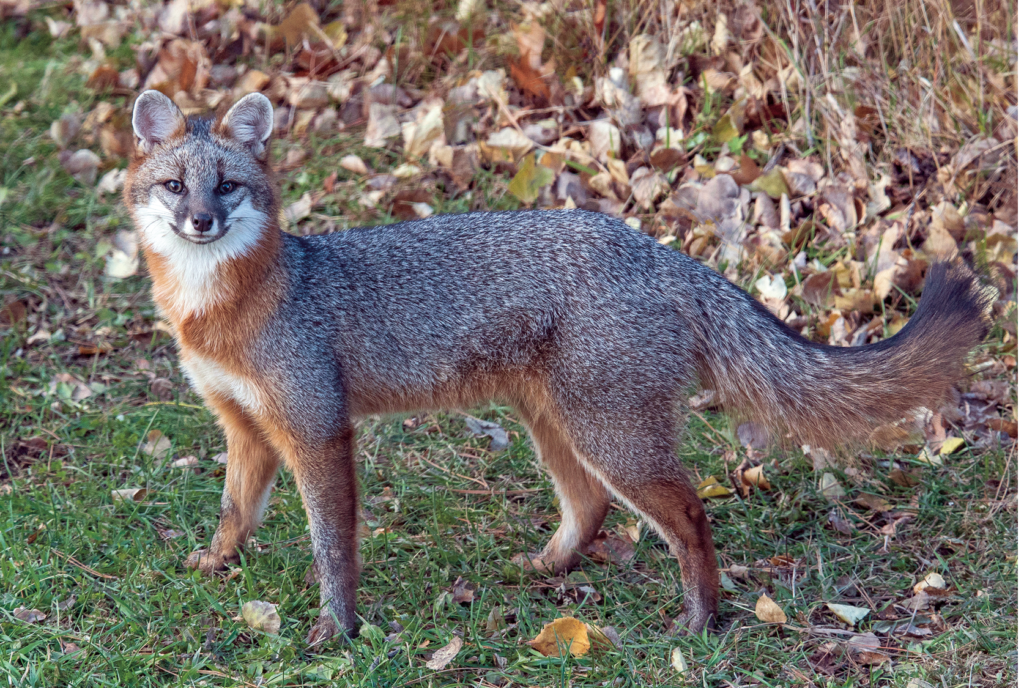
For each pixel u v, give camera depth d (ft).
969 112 20.12
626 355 13.01
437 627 12.94
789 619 13.16
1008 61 19.90
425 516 15.85
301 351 13.23
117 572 14.02
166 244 13.08
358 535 13.55
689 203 20.21
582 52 23.65
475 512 15.78
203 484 16.22
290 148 23.52
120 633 12.67
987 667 11.75
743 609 13.55
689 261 13.71
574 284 13.25
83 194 22.91
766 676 12.19
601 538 15.21
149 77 25.70
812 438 13.73
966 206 19.25
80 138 24.27
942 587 13.42
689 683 11.90
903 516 15.12
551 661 12.16
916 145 20.33
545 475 16.61
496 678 12.03
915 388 13.23
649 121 21.90
